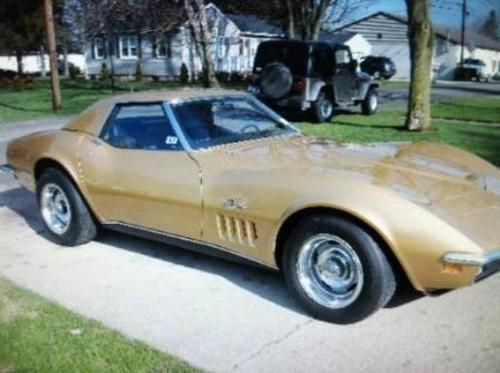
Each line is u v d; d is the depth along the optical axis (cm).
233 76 3136
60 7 3478
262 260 336
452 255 274
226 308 340
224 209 342
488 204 312
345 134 996
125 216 411
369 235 293
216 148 379
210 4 3216
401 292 347
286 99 1182
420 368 271
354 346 293
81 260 427
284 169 333
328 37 3959
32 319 324
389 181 312
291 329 313
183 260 420
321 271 317
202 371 271
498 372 266
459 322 314
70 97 2098
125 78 3397
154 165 383
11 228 510
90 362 277
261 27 3525
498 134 963
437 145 416
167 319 328
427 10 970
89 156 424
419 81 999
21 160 484
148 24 2962
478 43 5219
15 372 270
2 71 3328
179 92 423
